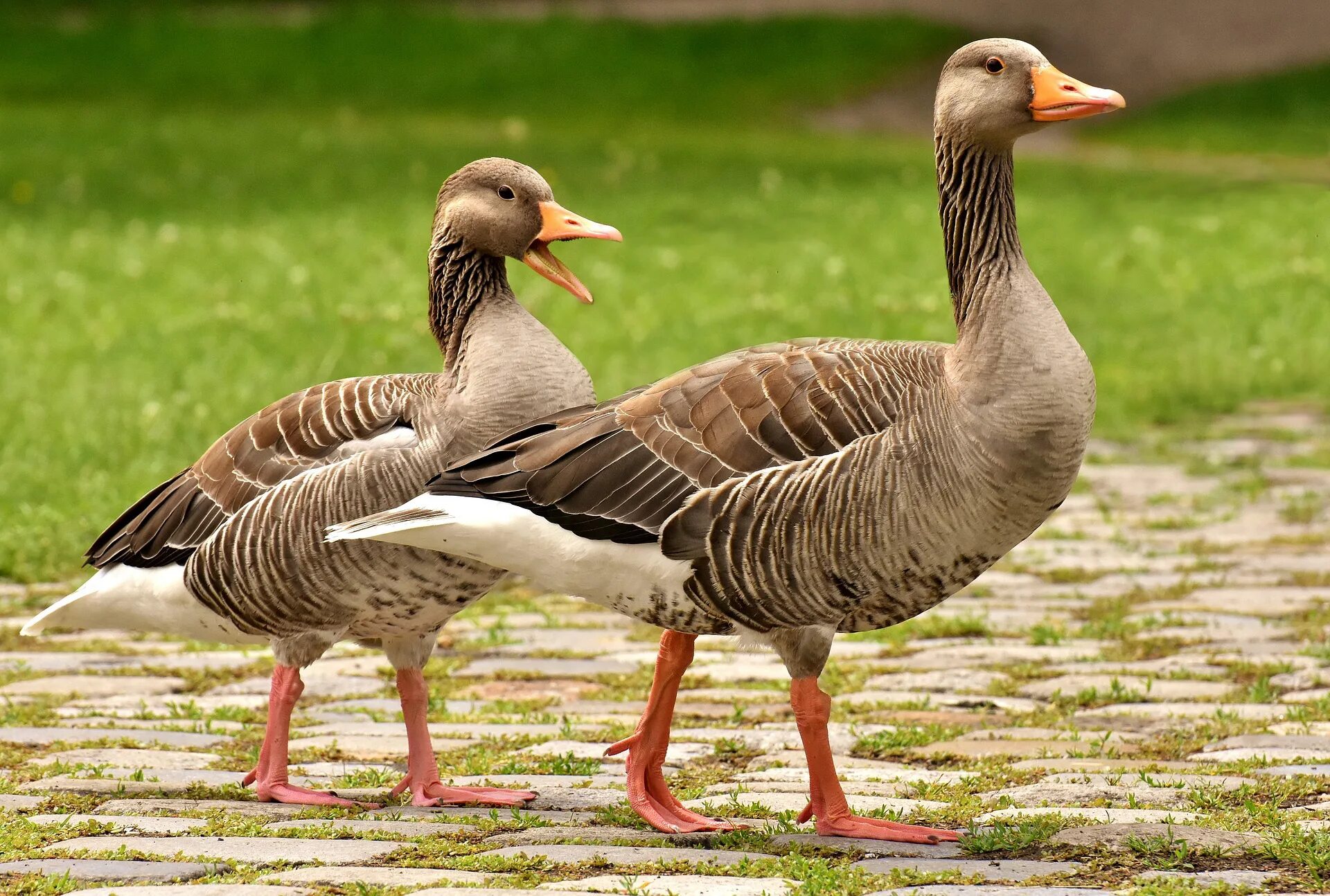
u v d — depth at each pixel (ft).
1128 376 79.46
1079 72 223.51
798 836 27.73
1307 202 139.03
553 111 204.23
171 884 24.72
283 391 69.05
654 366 76.95
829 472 27.40
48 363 75.46
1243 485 60.39
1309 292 100.73
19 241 112.68
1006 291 28.94
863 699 38.06
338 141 167.32
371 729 36.11
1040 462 27.91
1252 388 78.33
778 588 27.84
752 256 114.42
